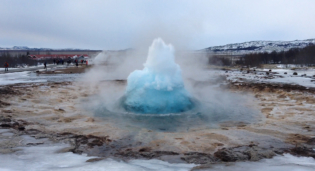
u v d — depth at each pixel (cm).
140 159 585
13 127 812
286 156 602
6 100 1255
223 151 622
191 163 560
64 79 2420
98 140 714
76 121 950
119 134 789
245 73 3319
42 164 521
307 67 4675
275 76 2828
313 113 1070
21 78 2500
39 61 6712
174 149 652
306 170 497
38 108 1141
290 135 771
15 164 516
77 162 541
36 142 677
